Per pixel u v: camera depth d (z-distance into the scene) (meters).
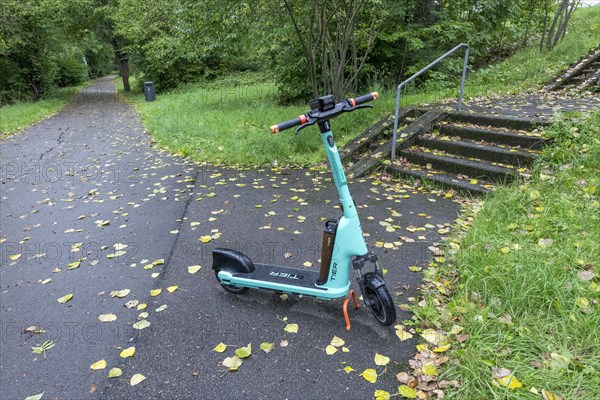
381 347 2.34
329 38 7.31
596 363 2.01
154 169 6.18
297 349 2.36
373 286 2.30
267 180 5.34
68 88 25.48
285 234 3.81
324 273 2.54
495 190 4.12
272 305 2.78
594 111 4.91
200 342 2.46
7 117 11.66
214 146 6.89
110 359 2.36
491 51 12.00
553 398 1.86
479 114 5.60
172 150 7.15
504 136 4.93
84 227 4.24
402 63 10.02
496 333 2.28
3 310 2.88
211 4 8.23
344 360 2.26
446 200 4.36
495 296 2.56
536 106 6.16
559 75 8.27
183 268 3.33
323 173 5.45
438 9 10.49
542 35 10.94
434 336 2.35
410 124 5.86
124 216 4.47
